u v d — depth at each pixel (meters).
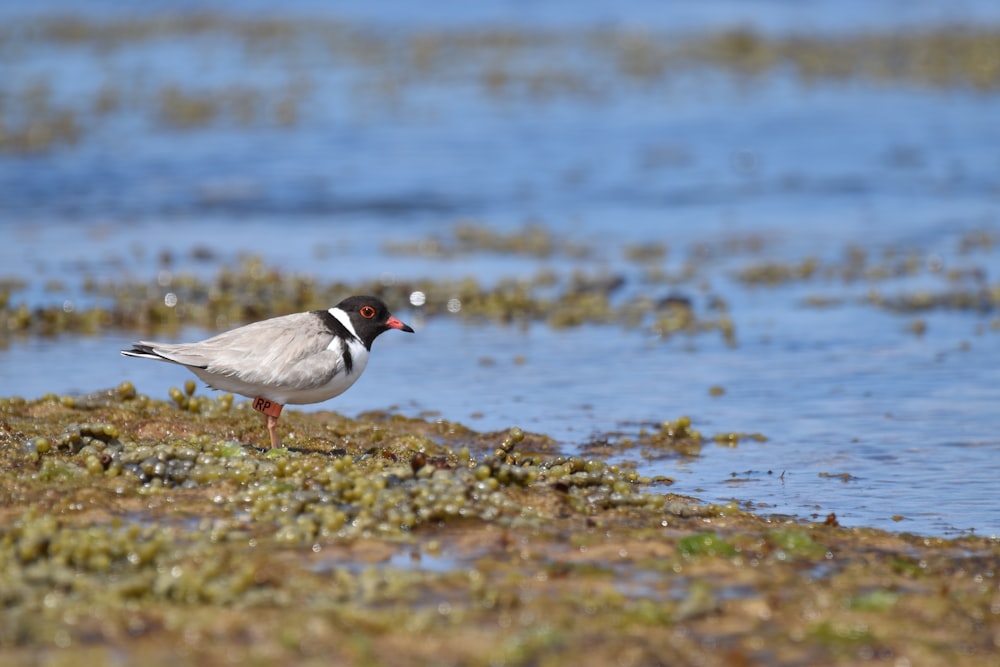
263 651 7.71
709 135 34.62
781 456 13.57
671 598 8.96
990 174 30.16
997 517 11.53
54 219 26.70
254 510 10.39
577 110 37.41
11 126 33.91
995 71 42.31
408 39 49.22
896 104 38.00
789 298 21.42
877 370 17.09
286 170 30.91
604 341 19.02
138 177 30.08
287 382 12.15
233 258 23.95
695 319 19.91
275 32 50.38
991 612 8.87
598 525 10.51
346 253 24.50
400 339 19.28
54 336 19.20
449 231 26.38
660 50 46.78
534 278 22.72
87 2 57.38
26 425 12.75
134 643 7.84
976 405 15.36
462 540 10.02
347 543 9.83
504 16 55.00
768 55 45.50
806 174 30.66
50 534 9.48
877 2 58.31
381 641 7.96
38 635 7.89
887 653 8.09
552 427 14.80
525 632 8.12
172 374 17.11
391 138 34.06
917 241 25.02
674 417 15.18
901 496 12.17
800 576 9.54
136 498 10.79
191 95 38.47
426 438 13.61
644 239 25.66
